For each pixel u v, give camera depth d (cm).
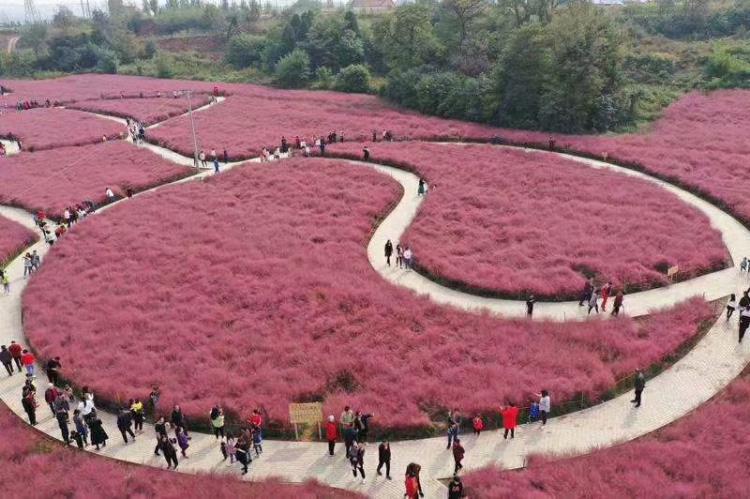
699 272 4441
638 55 9894
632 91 8138
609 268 4441
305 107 9469
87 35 15125
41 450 2997
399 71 9719
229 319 3969
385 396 3222
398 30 9862
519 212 5478
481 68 9188
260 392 3272
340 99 9975
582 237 4947
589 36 7938
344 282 4350
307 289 4266
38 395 3403
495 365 3416
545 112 7869
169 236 5234
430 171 6575
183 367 3491
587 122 7875
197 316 4006
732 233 5059
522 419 3098
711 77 9119
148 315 4034
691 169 6331
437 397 3192
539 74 8012
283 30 12581
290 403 3094
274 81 11800
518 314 4044
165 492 2633
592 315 4000
